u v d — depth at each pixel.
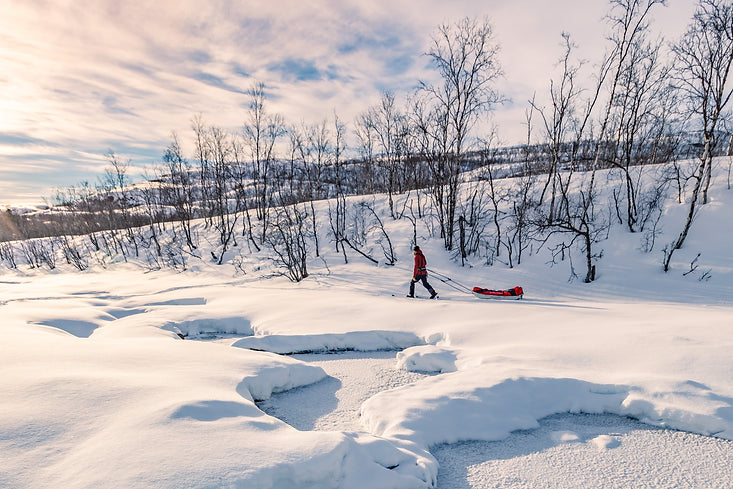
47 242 44.66
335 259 22.52
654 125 21.61
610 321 8.06
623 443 4.51
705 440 4.44
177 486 2.69
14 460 2.90
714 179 18.52
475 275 17.52
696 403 4.72
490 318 9.14
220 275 23.69
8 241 50.03
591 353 6.35
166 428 3.43
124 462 2.91
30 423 3.39
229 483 2.76
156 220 42.41
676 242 15.51
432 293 13.17
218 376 5.49
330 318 10.33
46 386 4.11
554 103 19.31
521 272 16.98
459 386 5.52
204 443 3.25
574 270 16.31
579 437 4.66
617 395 5.27
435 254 20.28
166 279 23.55
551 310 9.66
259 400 5.98
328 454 3.24
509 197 22.73
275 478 2.98
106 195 40.62
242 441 3.34
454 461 4.27
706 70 14.94
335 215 28.23
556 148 19.62
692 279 13.70
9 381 4.20
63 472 2.81
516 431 4.84
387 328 9.34
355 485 3.31
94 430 3.42
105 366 5.16
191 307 12.77
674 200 18.12
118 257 32.91
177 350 6.55
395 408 5.12
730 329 6.46
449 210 20.59
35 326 8.62
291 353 8.74
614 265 15.74
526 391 5.39
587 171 24.16
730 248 14.59
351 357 8.42
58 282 25.03
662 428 4.79
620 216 18.44
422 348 7.76
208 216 36.75
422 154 21.77
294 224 24.06
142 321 10.20
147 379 4.75
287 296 13.66
